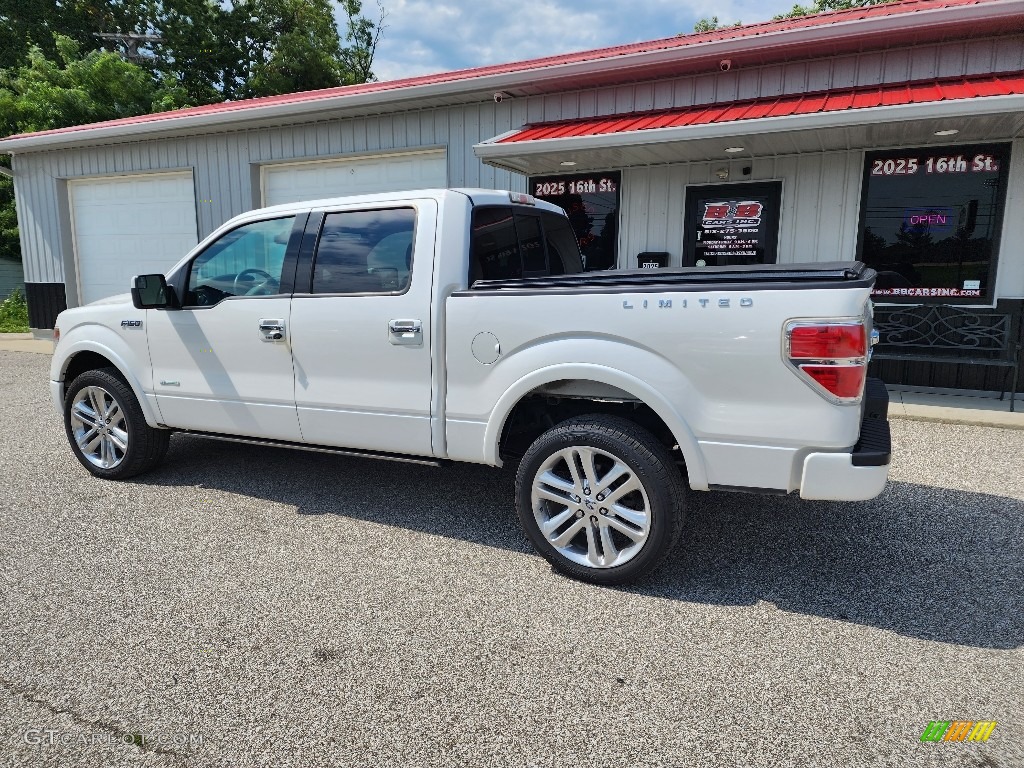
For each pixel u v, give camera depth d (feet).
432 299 11.27
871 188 23.49
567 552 10.67
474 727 7.29
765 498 14.24
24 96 57.21
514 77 26.32
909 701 7.74
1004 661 8.52
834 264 10.89
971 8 19.70
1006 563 11.22
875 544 11.98
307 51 77.61
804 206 24.48
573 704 7.66
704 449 9.59
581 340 10.18
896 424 19.99
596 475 10.38
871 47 22.57
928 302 23.30
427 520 13.05
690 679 8.14
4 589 10.21
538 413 11.72
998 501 13.93
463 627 9.25
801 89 23.88
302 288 12.53
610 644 8.87
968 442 18.10
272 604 9.82
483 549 11.78
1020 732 7.23
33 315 42.09
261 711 7.52
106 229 39.42
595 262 28.14
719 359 9.36
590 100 27.07
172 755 6.86
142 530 12.47
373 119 31.32
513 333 10.61
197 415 13.87
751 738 7.13
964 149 22.12
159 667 8.30
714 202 25.84
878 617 9.58
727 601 10.02
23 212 41.01
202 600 9.92
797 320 8.89
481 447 11.17
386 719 7.41
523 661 8.48
